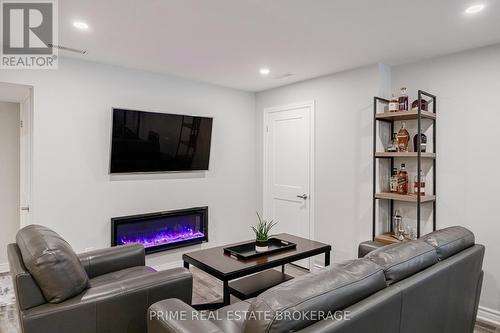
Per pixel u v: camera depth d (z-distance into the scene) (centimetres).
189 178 407
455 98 294
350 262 152
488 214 275
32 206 300
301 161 409
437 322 177
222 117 436
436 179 306
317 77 384
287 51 293
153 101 370
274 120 444
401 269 157
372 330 131
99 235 338
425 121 312
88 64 326
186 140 394
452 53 295
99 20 229
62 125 313
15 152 392
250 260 257
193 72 367
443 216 301
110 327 185
